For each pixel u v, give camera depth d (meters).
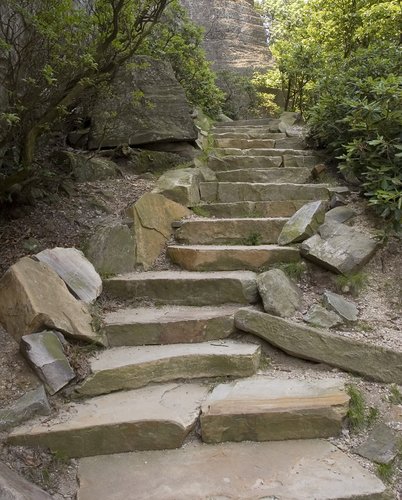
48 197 4.27
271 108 10.59
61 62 3.40
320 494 2.02
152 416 2.38
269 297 3.14
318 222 3.88
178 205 4.46
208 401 2.52
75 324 2.92
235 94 10.55
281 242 3.81
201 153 5.83
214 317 3.06
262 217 4.45
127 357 2.83
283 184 4.80
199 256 3.72
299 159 5.52
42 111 3.97
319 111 5.30
